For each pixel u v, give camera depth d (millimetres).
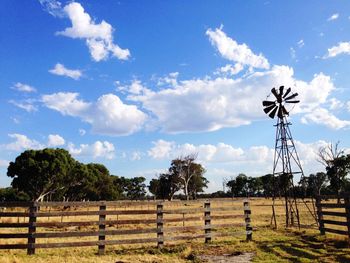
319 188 82500
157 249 14672
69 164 73000
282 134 26734
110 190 103062
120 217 36219
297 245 15305
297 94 26031
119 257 13133
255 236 18250
